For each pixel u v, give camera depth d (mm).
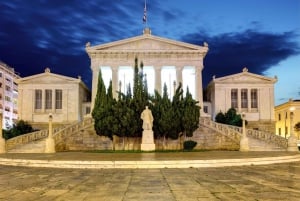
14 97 97750
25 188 13617
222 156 25984
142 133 39500
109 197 11727
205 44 62375
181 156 26609
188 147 43344
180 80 62125
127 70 63688
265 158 23906
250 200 11062
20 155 29750
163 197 11672
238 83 64062
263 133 43000
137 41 62562
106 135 41000
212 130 45938
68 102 63188
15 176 17438
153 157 25422
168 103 40812
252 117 63656
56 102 63500
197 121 41938
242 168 20734
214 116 64062
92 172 19109
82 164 21734
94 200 11258
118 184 14555
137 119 39812
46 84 63594
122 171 19516
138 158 24312
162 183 14742
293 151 35500
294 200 11016
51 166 22203
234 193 12289
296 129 78125
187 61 62562
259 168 20703
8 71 92812
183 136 44156
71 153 33719
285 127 80375
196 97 61125
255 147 40656
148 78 63625
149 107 40438
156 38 62375
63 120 62719
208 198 11445
